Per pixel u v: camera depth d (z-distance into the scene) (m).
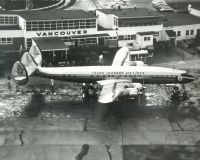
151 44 111.00
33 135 63.94
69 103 76.88
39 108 74.31
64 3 154.25
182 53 108.19
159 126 67.19
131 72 79.75
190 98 79.25
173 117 70.69
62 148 59.97
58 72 79.69
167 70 81.06
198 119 69.88
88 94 80.38
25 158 57.25
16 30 105.50
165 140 62.38
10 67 96.12
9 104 75.94
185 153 58.59
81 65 96.50
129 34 111.69
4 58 101.56
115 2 147.50
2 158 57.25
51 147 60.25
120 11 118.31
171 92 82.62
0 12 113.62
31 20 104.12
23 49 104.56
